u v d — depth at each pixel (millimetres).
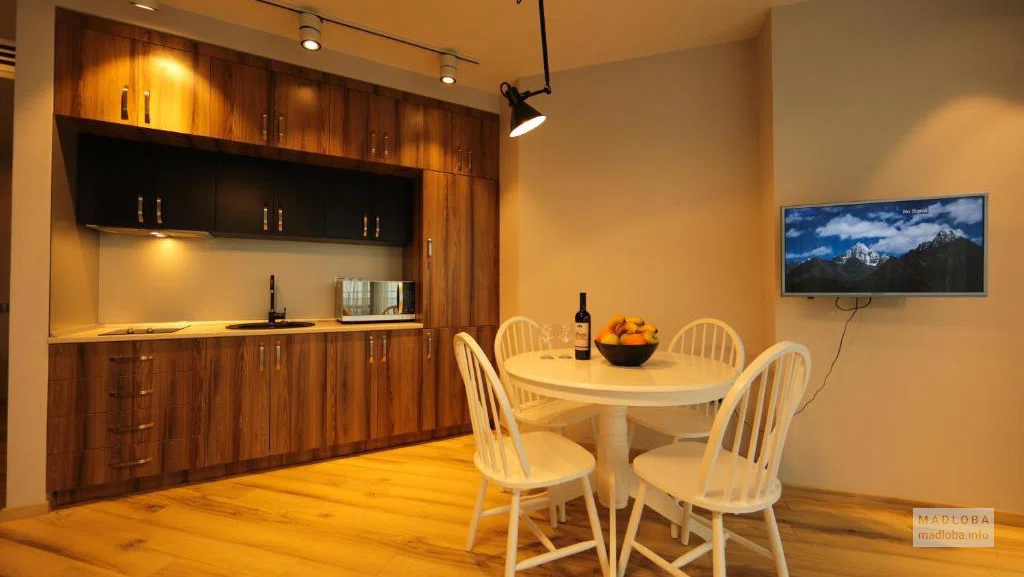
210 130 2461
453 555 1764
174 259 2871
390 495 2287
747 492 1311
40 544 1825
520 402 2455
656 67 2910
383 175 3258
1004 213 2039
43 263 2090
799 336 2340
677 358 2082
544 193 3221
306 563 1707
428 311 3137
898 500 2178
